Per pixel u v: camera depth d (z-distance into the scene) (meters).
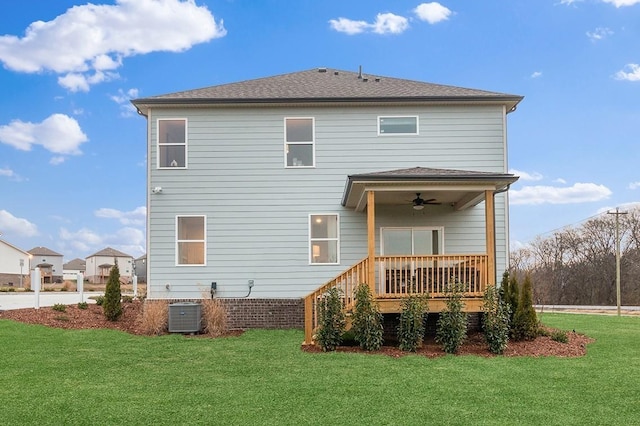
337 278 10.84
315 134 13.96
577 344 10.57
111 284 13.73
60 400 6.29
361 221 13.77
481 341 10.82
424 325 10.22
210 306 12.70
